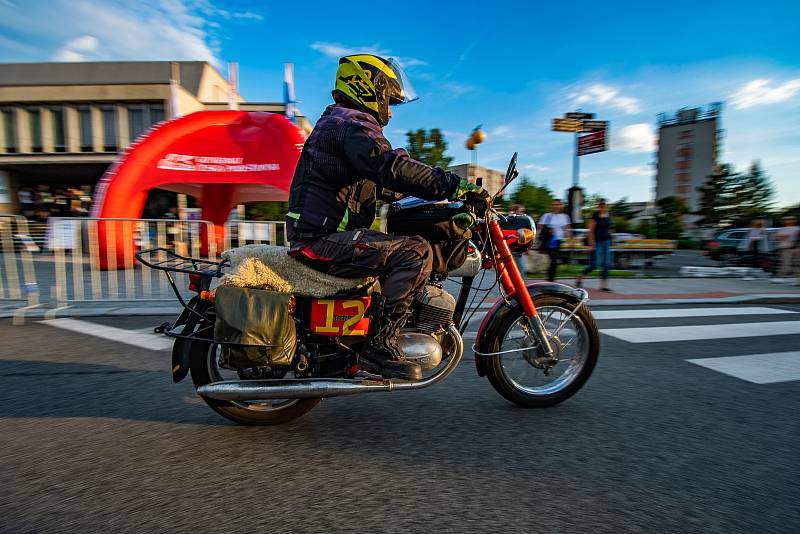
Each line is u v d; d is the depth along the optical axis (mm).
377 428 2725
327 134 2395
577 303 3053
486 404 3115
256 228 6801
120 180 10000
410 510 1938
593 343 3098
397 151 2314
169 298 6305
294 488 2098
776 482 2209
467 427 2754
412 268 2465
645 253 14898
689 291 8742
